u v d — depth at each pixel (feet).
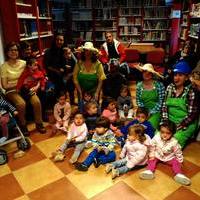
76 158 7.91
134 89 15.71
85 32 25.02
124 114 10.69
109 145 7.91
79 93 11.09
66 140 8.68
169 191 6.51
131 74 17.49
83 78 10.77
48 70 12.32
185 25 18.78
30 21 13.43
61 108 10.42
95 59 10.61
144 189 6.60
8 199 6.36
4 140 8.16
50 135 9.90
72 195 6.44
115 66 12.94
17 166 7.79
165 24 23.76
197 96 8.13
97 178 7.09
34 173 7.40
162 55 18.08
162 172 7.30
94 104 10.14
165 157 7.52
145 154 7.32
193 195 6.36
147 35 24.39
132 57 18.48
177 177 6.88
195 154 8.29
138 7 23.49
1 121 8.04
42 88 10.99
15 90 10.02
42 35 15.12
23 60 10.48
